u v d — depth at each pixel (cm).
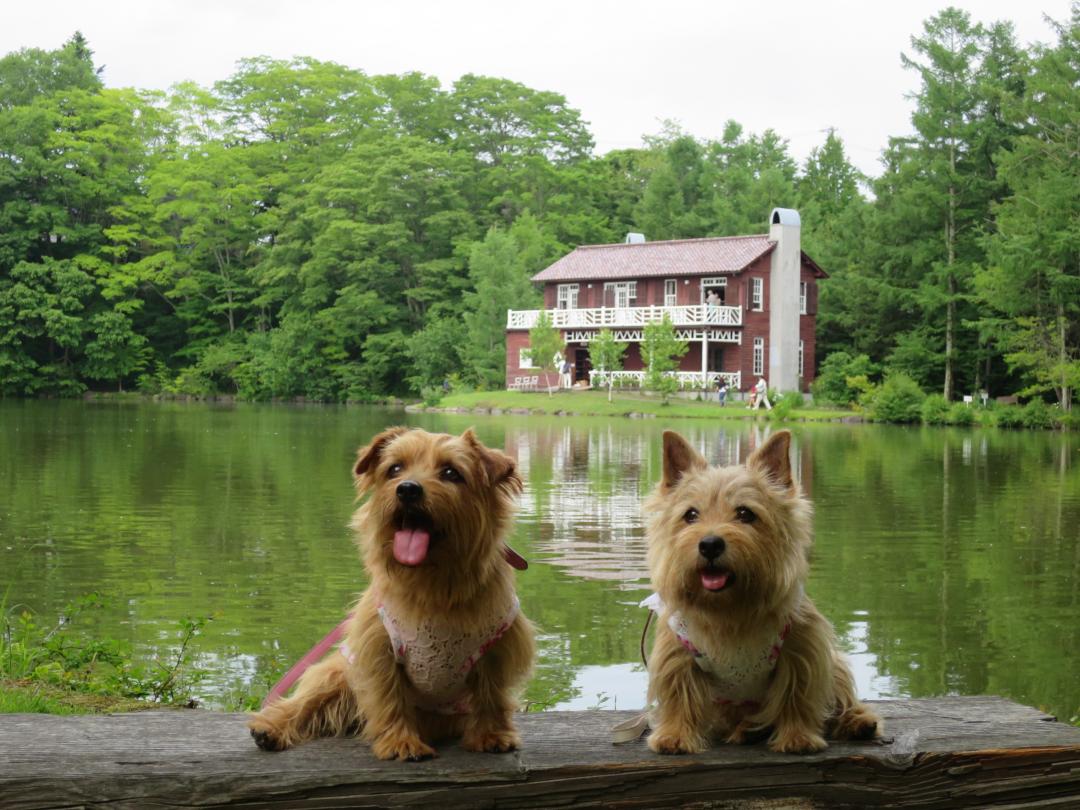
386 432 384
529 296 6625
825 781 371
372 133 7656
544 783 356
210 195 7306
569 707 782
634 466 2612
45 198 7094
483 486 367
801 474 2486
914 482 2328
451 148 8125
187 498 1972
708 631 373
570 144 8431
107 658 751
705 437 3522
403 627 363
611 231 8038
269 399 6925
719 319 5688
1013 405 4750
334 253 6919
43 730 397
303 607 1113
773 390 5303
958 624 1089
